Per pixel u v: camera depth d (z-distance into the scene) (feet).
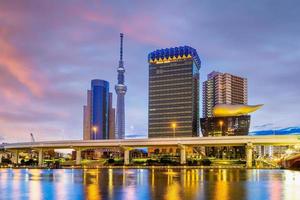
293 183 222.89
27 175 338.34
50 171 453.17
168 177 286.87
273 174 351.05
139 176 305.32
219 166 624.59
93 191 171.63
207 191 168.55
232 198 141.69
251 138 579.07
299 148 620.49
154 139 643.45
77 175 333.42
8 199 141.49
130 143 655.35
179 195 151.33
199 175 319.88
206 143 608.60
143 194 156.15
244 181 238.89
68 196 150.82
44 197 148.05
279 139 557.74
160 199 137.49
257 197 146.00
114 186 199.11
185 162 655.35
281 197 146.82
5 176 318.24
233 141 591.37
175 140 629.92
